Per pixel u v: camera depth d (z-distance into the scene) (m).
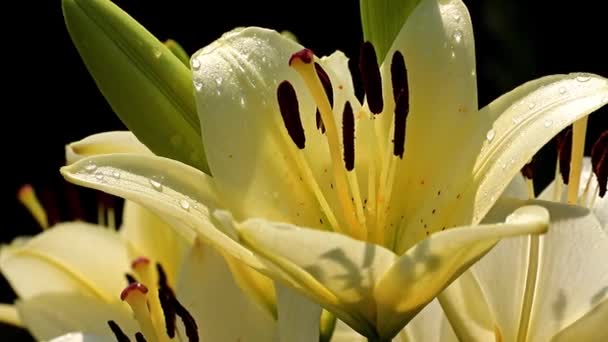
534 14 1.80
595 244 0.84
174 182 0.82
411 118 0.85
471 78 0.84
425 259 0.79
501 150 0.82
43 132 1.93
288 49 0.85
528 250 0.85
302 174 0.84
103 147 0.89
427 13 0.85
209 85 0.83
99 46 0.85
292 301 0.84
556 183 0.89
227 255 0.86
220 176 0.83
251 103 0.84
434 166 0.84
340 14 1.84
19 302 0.99
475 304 0.84
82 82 1.93
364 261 0.79
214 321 0.87
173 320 0.86
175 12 1.85
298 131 0.83
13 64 1.92
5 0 1.91
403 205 0.84
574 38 1.80
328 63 0.88
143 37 0.85
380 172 0.85
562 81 0.82
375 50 0.87
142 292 0.83
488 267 0.85
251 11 1.85
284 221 0.83
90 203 1.45
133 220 0.99
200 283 0.88
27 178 1.93
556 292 0.85
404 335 0.86
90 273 1.00
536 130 0.81
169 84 0.85
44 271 1.00
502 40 1.80
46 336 0.98
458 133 0.84
